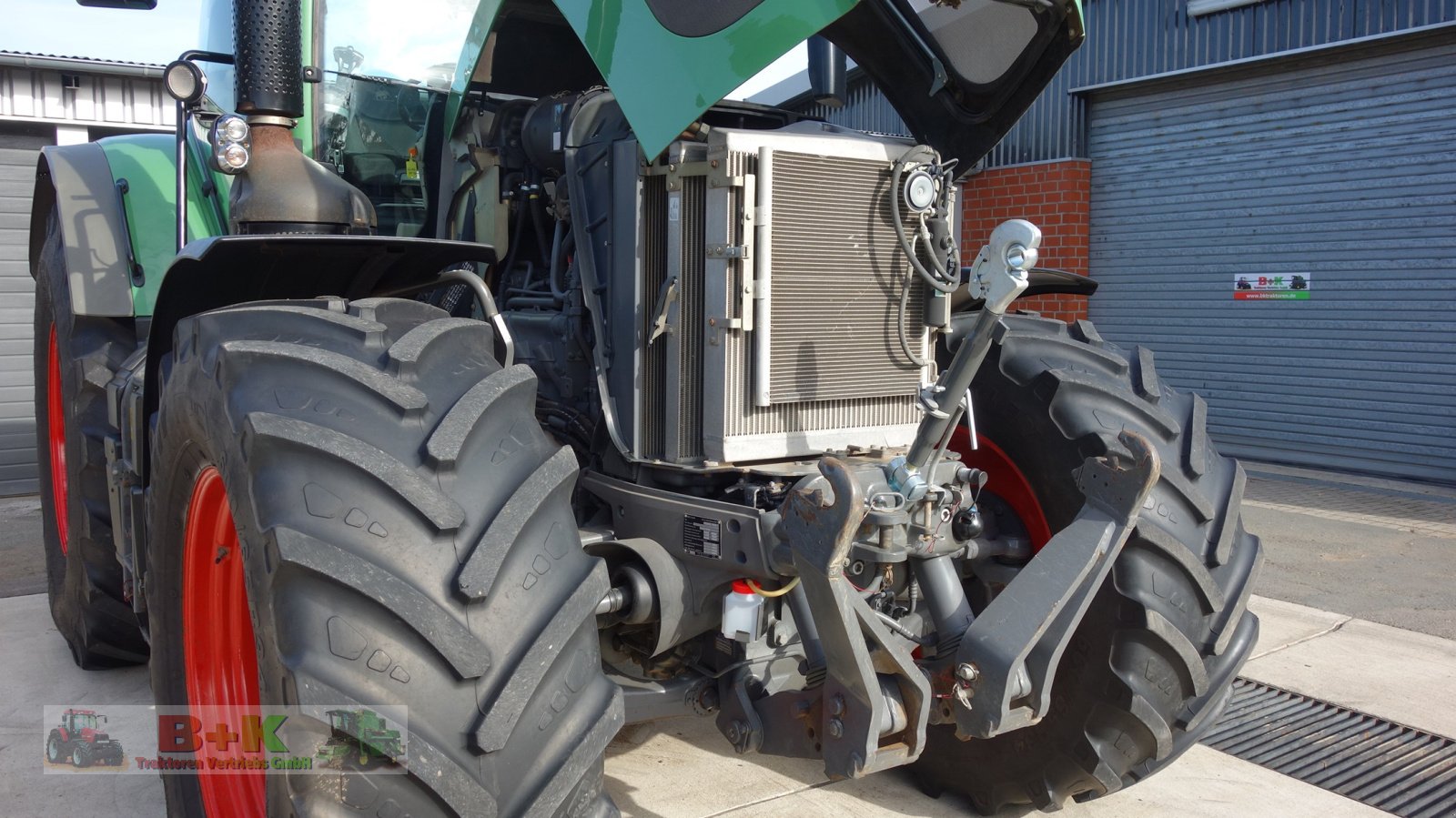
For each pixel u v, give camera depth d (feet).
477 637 4.73
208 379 5.60
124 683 11.16
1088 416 7.82
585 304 7.87
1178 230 26.66
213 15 10.78
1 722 10.05
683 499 6.95
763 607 6.79
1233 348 25.85
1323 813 8.77
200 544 6.45
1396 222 22.68
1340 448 24.22
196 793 6.70
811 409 7.17
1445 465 22.56
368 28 10.23
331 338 5.59
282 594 4.66
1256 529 18.88
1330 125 23.56
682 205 6.88
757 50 6.10
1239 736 10.29
